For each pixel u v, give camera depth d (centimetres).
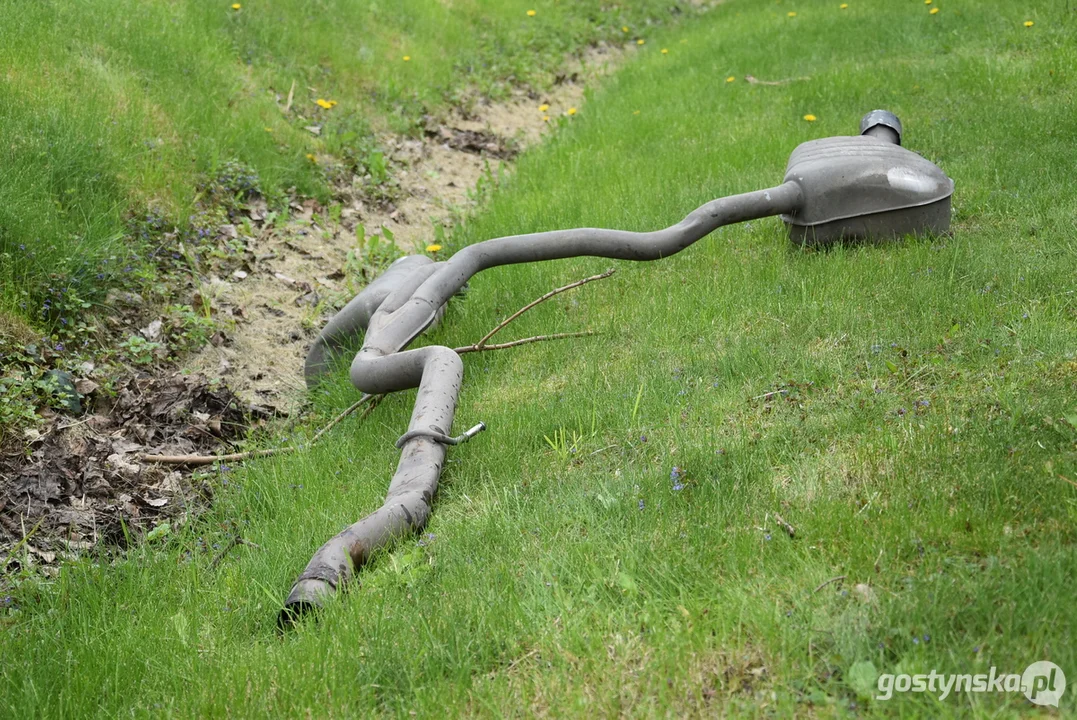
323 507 412
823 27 1191
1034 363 395
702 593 303
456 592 324
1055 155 650
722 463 371
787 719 246
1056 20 984
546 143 998
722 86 1036
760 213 569
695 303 535
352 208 823
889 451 350
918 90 870
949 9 1108
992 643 253
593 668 276
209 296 646
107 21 845
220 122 819
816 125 838
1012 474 320
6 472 450
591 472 393
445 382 437
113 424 506
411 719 273
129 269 612
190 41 900
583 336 531
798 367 439
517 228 722
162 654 322
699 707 258
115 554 409
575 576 319
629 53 1474
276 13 1069
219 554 395
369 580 338
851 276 521
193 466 480
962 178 645
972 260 510
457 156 991
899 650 260
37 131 660
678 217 670
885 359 426
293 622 328
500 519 364
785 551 310
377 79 1072
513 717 267
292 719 281
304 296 675
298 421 532
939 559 291
